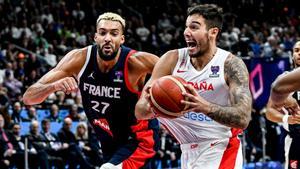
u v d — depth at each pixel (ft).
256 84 51.62
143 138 19.38
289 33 82.69
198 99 13.57
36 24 64.59
